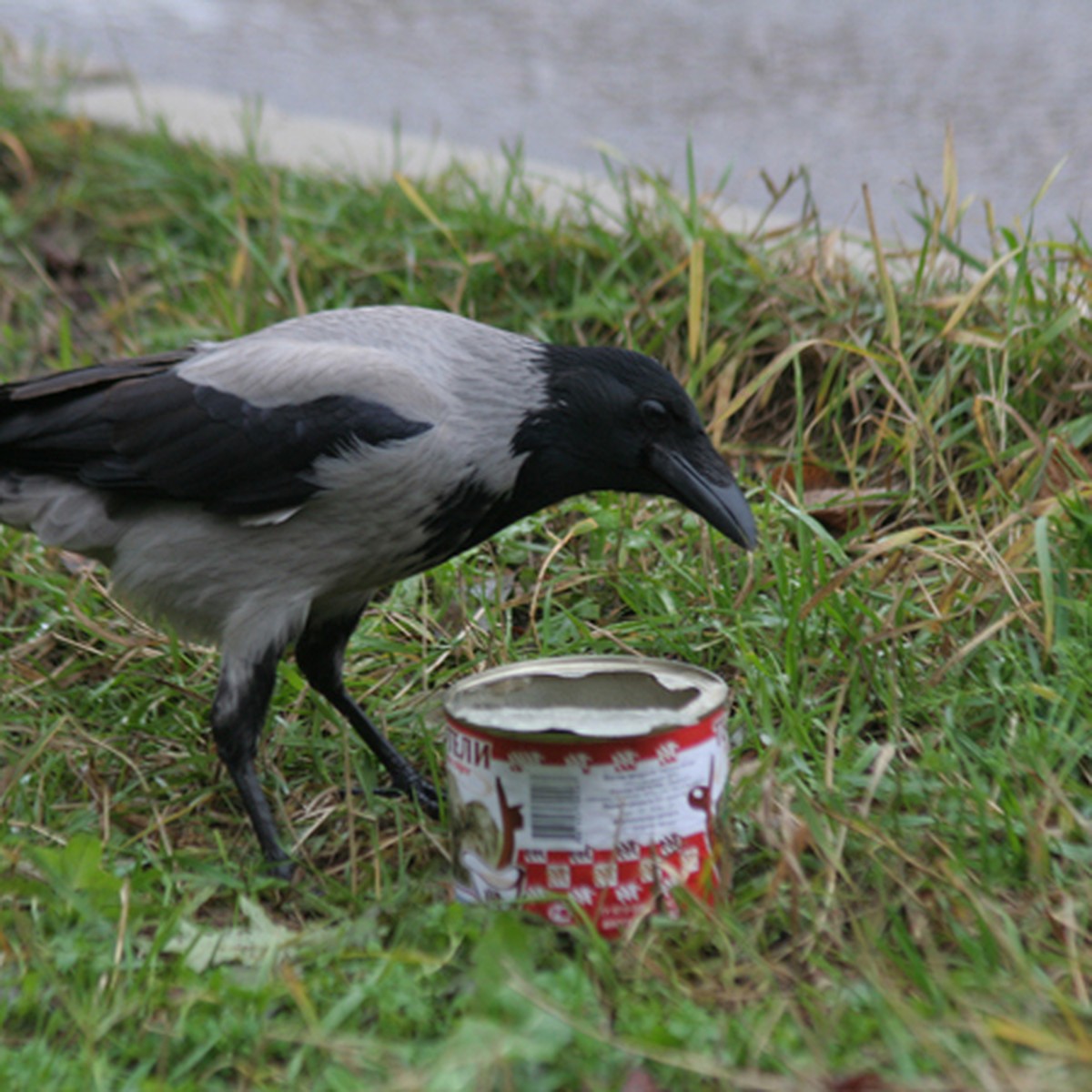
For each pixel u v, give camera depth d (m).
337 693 7.37
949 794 6.45
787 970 5.50
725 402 9.57
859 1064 4.85
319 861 6.76
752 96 15.77
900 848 6.09
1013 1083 4.57
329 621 7.27
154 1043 5.19
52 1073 4.99
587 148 14.38
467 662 8.03
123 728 7.55
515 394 6.88
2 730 7.59
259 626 6.80
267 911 6.34
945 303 9.62
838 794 6.46
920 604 7.95
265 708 6.82
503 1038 4.87
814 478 9.27
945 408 9.35
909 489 8.97
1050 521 8.05
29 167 12.95
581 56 17.33
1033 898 5.88
